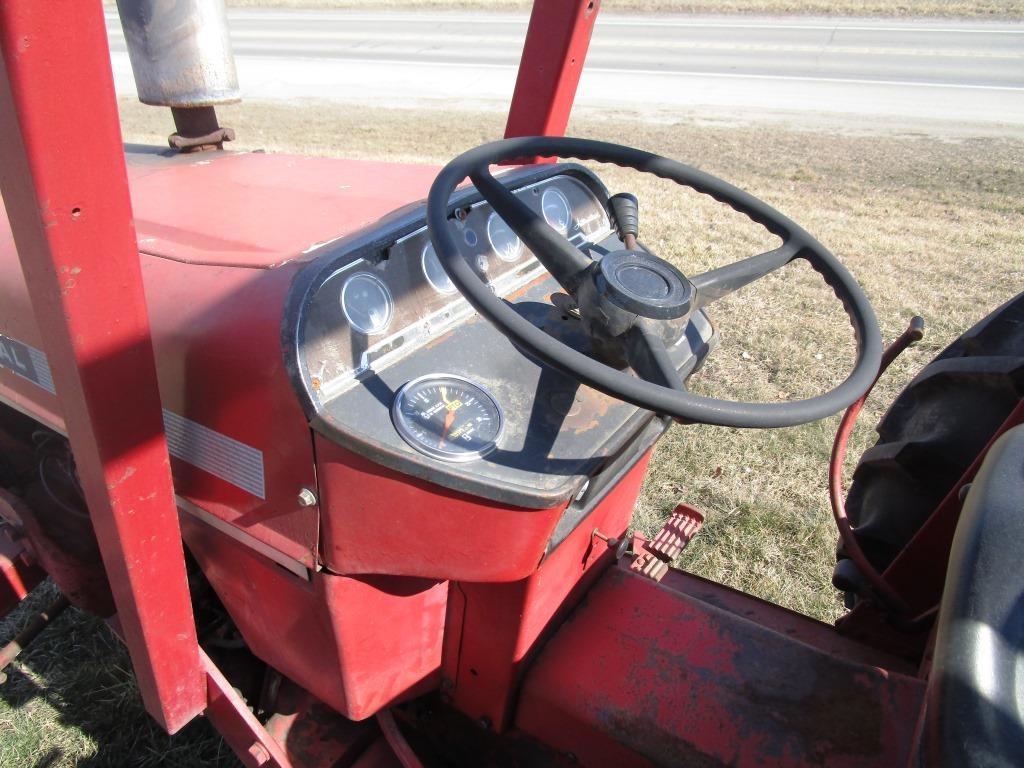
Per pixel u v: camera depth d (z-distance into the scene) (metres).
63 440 1.74
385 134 8.76
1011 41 13.92
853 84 11.71
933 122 9.63
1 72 0.71
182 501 1.24
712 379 3.46
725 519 2.59
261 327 1.02
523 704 1.33
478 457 1.00
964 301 4.32
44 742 1.84
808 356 3.63
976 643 0.78
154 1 1.70
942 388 1.60
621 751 1.24
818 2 17.69
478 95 11.80
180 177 1.62
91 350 0.89
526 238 1.11
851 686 1.26
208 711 1.39
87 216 0.82
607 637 1.36
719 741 1.20
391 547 1.04
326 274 1.03
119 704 1.93
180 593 1.18
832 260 1.28
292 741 1.39
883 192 6.73
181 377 1.11
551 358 0.89
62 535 1.64
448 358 1.12
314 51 15.42
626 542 1.62
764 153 8.12
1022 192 6.73
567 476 1.01
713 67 13.12
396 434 0.99
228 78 1.86
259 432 1.05
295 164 1.75
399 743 1.33
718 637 1.35
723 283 1.18
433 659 1.35
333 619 1.13
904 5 17.00
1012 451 0.97
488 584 1.20
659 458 2.89
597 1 1.53
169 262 1.20
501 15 18.77
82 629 2.14
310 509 1.06
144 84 1.81
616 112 10.30
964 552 0.87
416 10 19.70
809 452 2.95
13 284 1.25
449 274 0.97
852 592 1.65
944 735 0.74
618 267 1.01
